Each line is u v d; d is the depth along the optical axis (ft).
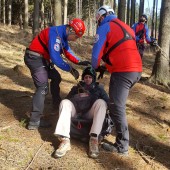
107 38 12.21
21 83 22.16
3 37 44.19
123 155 13.25
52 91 16.52
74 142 13.91
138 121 17.17
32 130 14.71
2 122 15.35
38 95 14.48
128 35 12.34
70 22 13.93
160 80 25.09
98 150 13.15
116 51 12.20
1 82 21.99
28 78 23.49
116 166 12.48
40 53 14.23
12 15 114.93
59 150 12.50
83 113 13.57
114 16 12.60
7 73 24.45
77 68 28.89
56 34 13.74
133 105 19.72
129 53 12.22
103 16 12.71
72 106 13.26
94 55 12.16
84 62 14.66
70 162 12.41
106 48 12.39
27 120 15.57
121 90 12.38
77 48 42.04
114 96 12.51
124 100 12.57
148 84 24.85
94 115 13.01
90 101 13.56
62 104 13.05
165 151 14.20
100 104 12.98
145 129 16.25
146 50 51.78
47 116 16.46
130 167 12.52
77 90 14.29
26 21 74.90
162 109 19.51
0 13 105.70
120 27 12.30
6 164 11.91
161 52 24.84
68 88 21.70
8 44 39.58
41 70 14.32
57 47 13.65
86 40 55.01
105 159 12.86
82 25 13.88
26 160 12.30
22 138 13.89
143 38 28.78
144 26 28.66
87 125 13.58
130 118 17.44
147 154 13.69
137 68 12.35
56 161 12.40
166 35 24.61
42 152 12.91
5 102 18.03
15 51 35.40
